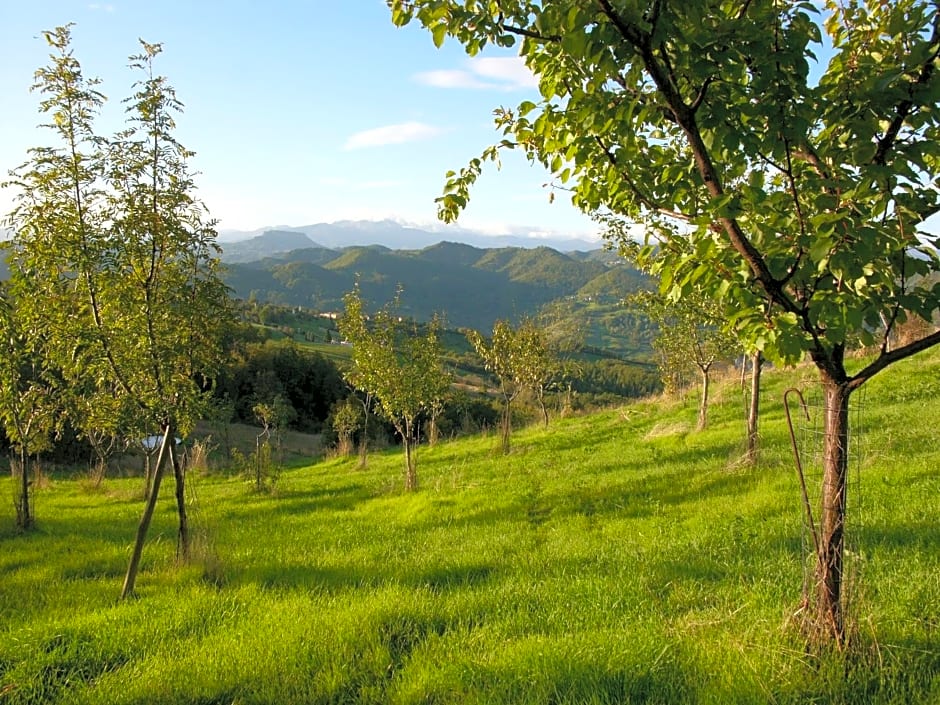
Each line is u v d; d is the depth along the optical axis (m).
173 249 8.59
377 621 5.99
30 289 8.73
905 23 3.31
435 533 10.85
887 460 9.89
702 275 3.72
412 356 17.58
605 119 3.63
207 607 7.20
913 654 4.14
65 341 8.27
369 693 4.68
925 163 3.80
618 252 12.07
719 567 6.70
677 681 4.25
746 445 12.32
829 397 4.06
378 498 16.06
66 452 32.38
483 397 55.69
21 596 8.36
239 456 24.36
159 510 17.09
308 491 19.66
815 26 3.47
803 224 3.50
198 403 8.81
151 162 8.34
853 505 7.42
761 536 7.45
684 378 26.27
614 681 4.33
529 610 6.03
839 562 4.12
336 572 8.49
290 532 12.56
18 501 14.10
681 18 3.29
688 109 3.56
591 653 4.70
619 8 2.92
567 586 6.64
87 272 8.21
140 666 5.48
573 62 3.76
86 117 8.37
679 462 13.74
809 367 21.19
